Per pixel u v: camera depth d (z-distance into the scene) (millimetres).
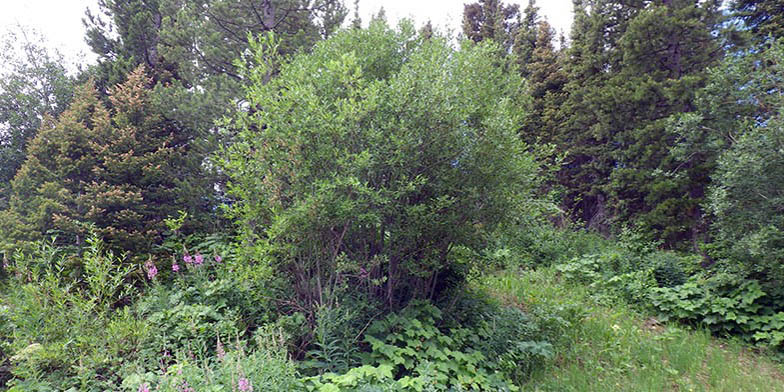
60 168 9414
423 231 5586
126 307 4949
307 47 10523
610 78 13438
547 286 8711
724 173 7617
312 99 4832
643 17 11703
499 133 5387
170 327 5031
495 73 6695
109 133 9922
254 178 5125
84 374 4074
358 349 4887
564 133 15820
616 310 7855
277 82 5289
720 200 7414
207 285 5805
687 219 10578
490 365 5199
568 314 6770
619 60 13359
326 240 5262
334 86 5586
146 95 10625
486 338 5715
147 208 9664
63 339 4516
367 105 4828
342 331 4836
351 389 3924
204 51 10312
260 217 5191
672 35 11555
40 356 4141
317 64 5625
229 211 5477
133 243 8523
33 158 10172
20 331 4570
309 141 4879
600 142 14656
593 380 5289
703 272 8344
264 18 10438
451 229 5613
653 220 11039
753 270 7105
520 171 5656
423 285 6266
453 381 4551
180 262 7918
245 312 5574
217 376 3662
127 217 8891
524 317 6215
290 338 4859
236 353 3873
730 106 8625
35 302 4719
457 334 5578
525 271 9938
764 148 6945
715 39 11336
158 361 4375
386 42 6344
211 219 10000
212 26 10531
